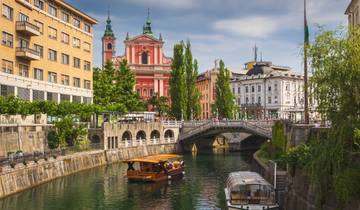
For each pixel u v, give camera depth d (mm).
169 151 82312
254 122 76625
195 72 92750
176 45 91938
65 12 69688
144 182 48469
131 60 116938
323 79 21641
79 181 48188
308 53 22625
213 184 48000
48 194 40094
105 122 67625
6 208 33906
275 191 34625
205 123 81438
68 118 58219
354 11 51438
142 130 78062
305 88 24188
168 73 117125
